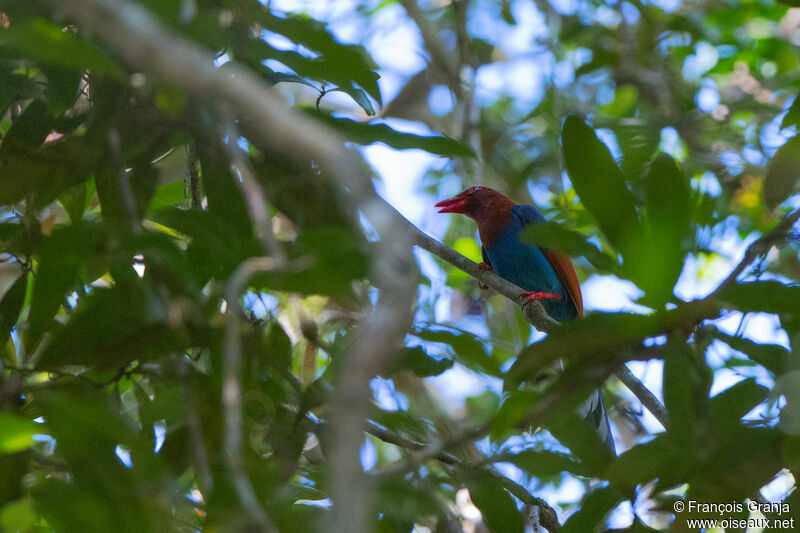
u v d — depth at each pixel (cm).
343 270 468
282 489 523
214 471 543
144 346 545
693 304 452
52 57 384
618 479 514
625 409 1002
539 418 506
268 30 548
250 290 652
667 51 1452
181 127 609
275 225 837
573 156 445
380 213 301
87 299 532
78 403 469
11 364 550
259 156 650
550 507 677
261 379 623
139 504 475
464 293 1231
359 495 270
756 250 513
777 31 1477
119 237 515
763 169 1203
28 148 623
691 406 474
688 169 1170
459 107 1312
